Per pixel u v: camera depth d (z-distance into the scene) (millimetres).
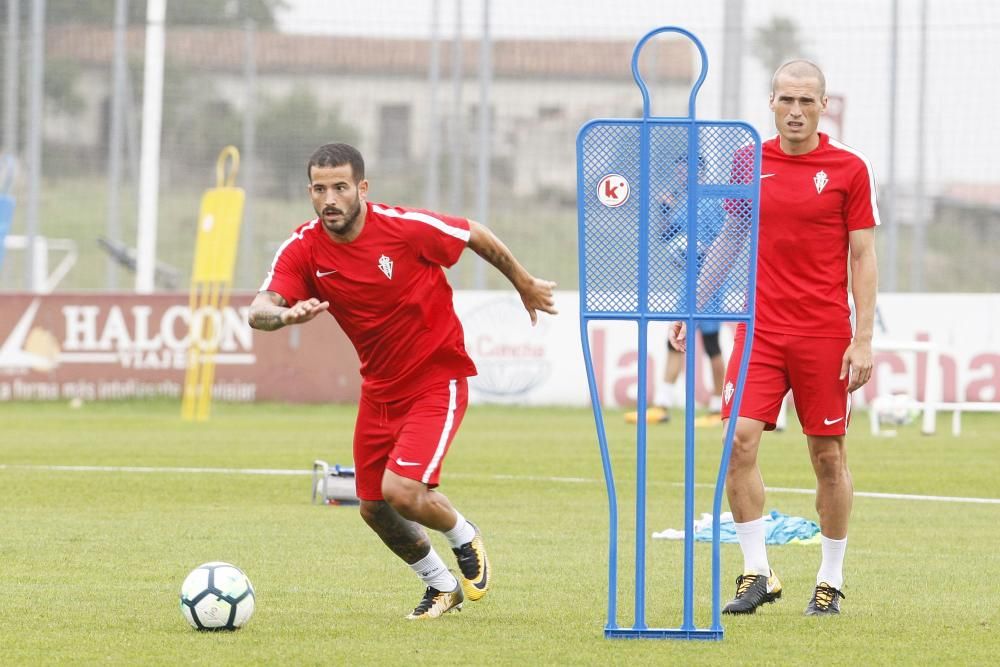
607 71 102750
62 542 31250
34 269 88375
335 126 109500
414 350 22234
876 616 23141
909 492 42750
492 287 91688
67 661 19172
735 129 20609
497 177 102688
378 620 22453
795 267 23859
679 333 24531
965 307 72625
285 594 24906
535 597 24750
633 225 20516
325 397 77938
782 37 91500
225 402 77812
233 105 112625
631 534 33344
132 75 116562
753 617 23094
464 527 22859
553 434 62281
